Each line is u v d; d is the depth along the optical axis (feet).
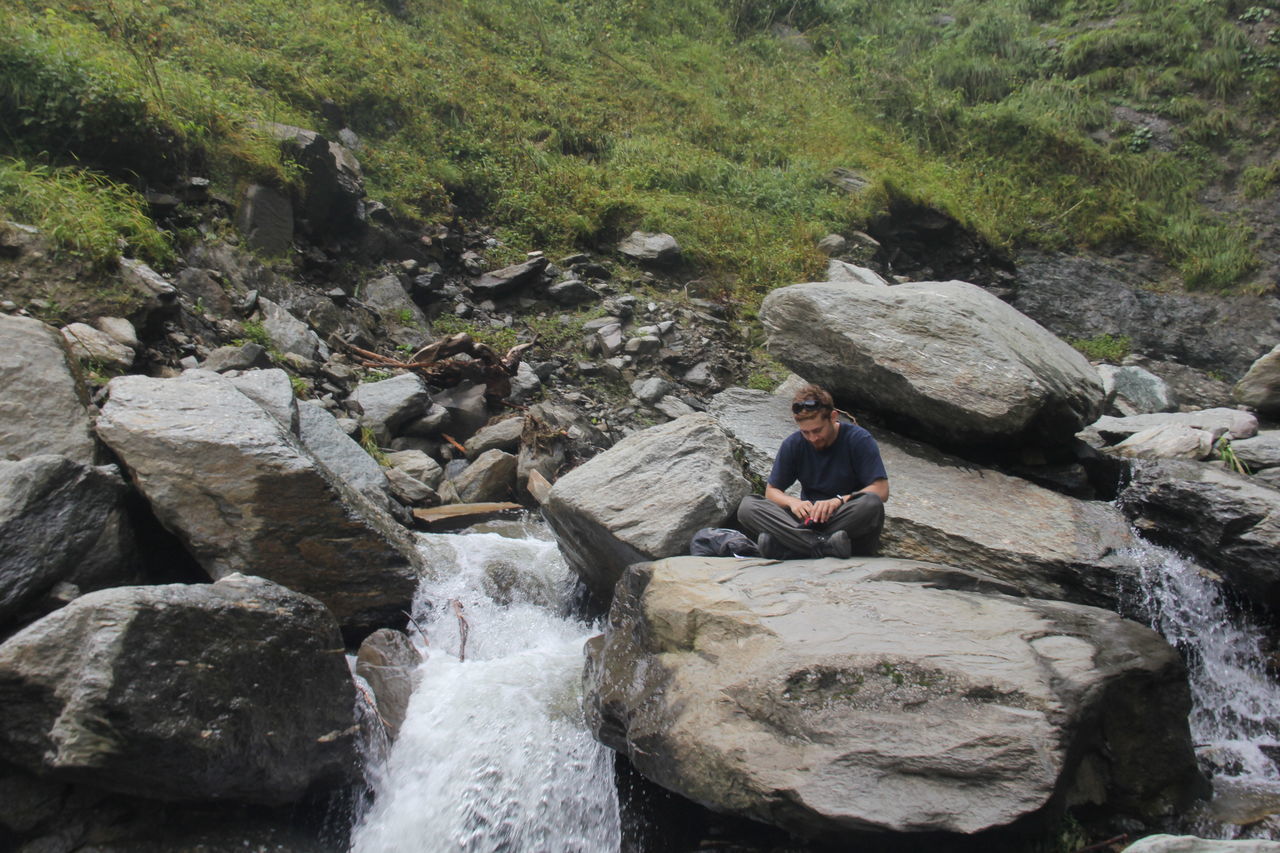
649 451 17.94
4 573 12.41
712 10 55.16
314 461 15.39
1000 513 17.79
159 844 11.46
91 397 17.81
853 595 13.34
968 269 42.34
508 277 31.60
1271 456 19.79
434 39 42.04
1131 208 45.44
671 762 11.73
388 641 14.93
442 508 20.75
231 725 11.36
